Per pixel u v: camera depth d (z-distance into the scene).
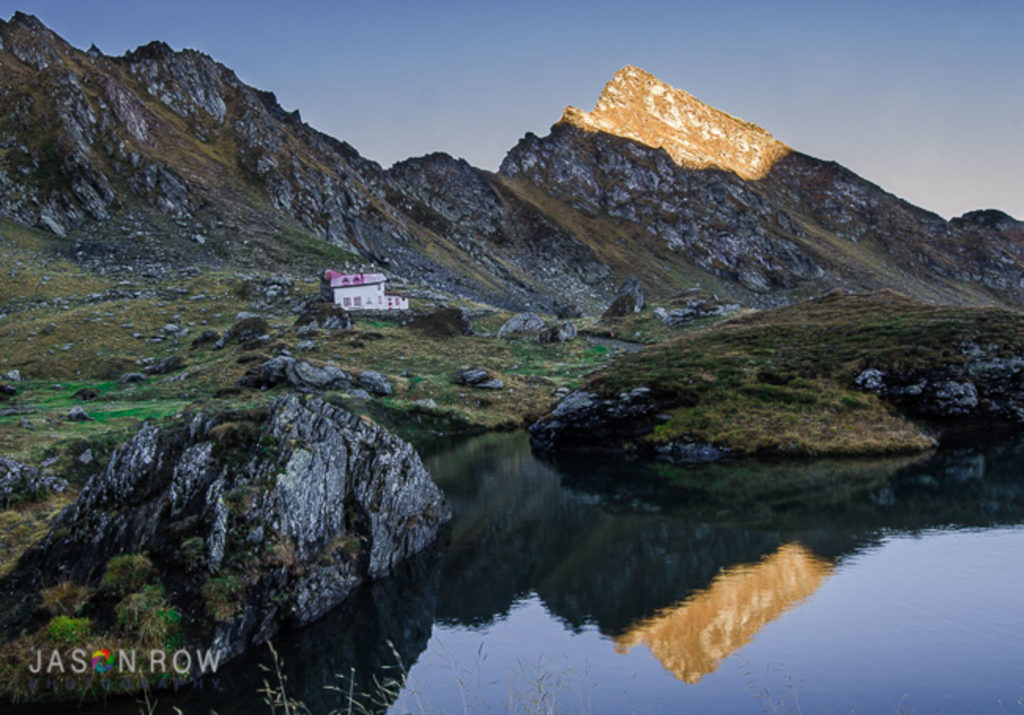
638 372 59.06
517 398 68.94
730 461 45.44
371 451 26.53
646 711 15.13
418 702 15.96
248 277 120.50
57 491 31.50
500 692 16.47
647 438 50.75
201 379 67.44
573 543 29.20
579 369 80.69
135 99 170.50
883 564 23.80
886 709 14.57
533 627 20.67
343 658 19.02
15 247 119.12
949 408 49.09
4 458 31.11
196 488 21.81
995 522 27.92
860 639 18.09
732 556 26.11
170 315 97.50
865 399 50.06
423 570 26.25
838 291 79.06
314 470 23.14
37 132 144.00
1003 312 57.47
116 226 135.50
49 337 84.25
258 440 22.84
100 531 21.50
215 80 198.88
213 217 147.00
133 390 64.06
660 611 21.20
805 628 19.05
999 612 19.16
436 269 171.62
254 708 16.41
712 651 18.11
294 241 147.38
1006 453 42.16
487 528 31.91
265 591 20.16
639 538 29.38
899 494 33.72
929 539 26.23
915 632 18.25
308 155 196.62
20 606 19.47
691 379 55.44
